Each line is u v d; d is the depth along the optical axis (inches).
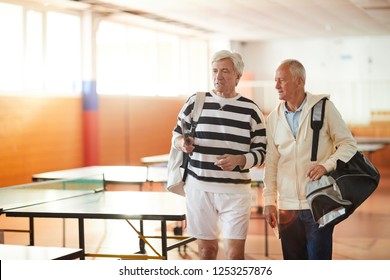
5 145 465.4
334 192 170.6
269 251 314.5
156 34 692.1
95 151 564.1
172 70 736.3
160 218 196.9
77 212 203.9
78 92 556.1
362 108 806.5
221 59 180.9
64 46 541.3
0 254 143.1
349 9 590.2
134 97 639.1
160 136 693.9
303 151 176.9
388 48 803.4
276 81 178.2
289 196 179.2
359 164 173.9
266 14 613.6
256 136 183.0
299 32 760.3
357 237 348.5
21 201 237.5
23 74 486.3
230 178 179.8
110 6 543.8
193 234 184.1
